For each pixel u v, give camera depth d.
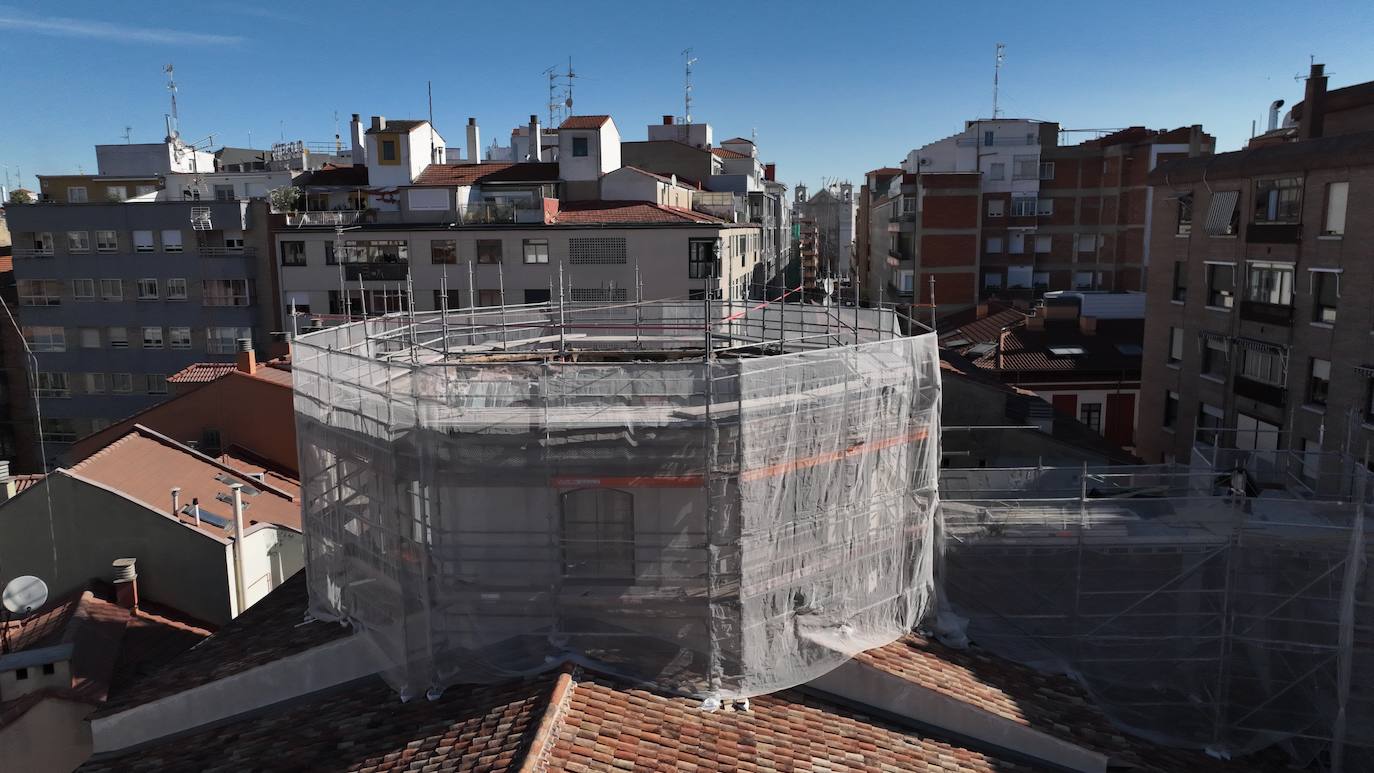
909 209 80.88
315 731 14.40
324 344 19.08
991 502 19.62
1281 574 18.67
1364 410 29.50
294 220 62.31
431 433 14.27
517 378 14.64
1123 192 80.50
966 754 14.76
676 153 81.69
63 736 17.72
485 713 13.41
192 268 64.12
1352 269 29.91
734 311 27.98
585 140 65.25
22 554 22.91
